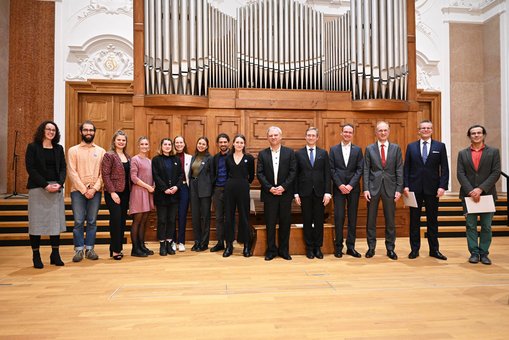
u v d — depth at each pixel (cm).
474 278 309
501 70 696
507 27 684
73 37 664
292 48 509
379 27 508
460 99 735
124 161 397
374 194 390
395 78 507
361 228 510
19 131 652
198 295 265
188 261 374
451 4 730
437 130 727
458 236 523
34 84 655
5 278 311
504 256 399
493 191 366
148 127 493
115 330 206
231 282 298
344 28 518
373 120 516
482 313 230
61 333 202
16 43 653
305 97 506
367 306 242
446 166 380
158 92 492
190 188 439
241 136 395
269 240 382
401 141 519
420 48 726
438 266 351
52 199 349
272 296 263
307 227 393
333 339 194
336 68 522
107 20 671
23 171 652
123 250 435
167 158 413
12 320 220
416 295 264
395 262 367
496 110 709
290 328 208
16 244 464
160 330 205
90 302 251
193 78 495
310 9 512
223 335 199
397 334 200
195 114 499
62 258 393
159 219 407
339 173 397
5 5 640
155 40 488
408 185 390
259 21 509
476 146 369
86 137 376
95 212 385
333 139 511
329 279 305
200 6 495
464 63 736
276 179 385
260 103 500
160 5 489
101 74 670
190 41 494
